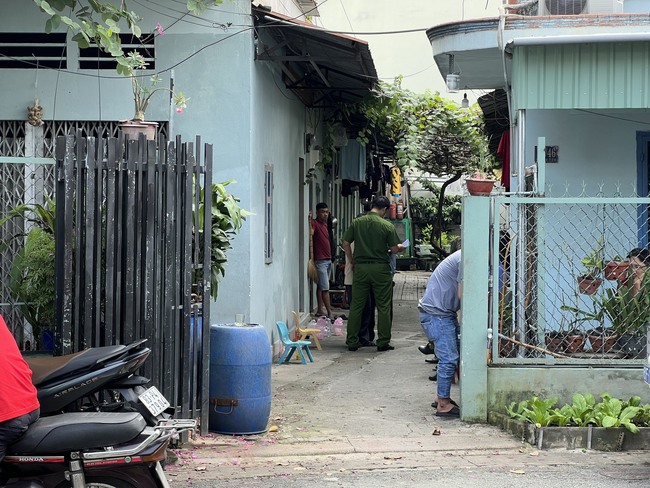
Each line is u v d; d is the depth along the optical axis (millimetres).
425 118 20578
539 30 10734
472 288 9297
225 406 8703
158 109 11852
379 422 9438
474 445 8500
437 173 26203
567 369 9289
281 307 14750
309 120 18000
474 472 7664
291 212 15914
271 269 13656
